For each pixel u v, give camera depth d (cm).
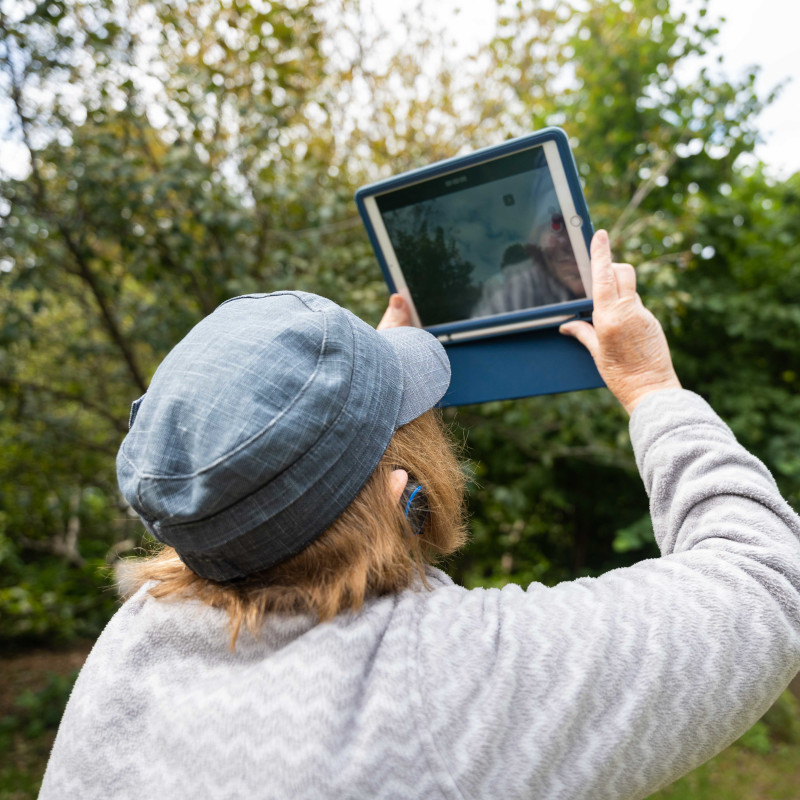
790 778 401
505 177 94
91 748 54
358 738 47
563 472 544
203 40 299
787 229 527
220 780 48
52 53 257
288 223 327
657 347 80
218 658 55
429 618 54
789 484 460
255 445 48
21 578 587
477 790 46
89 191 263
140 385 321
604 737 48
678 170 473
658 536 67
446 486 62
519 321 98
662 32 459
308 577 54
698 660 50
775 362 538
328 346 54
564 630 52
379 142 364
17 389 348
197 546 52
